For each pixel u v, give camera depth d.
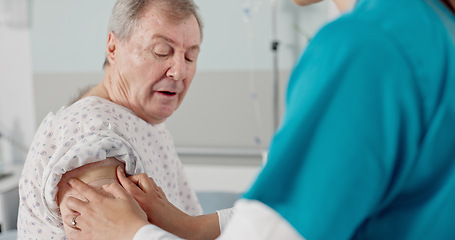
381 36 0.51
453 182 0.53
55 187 0.92
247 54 3.02
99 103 1.06
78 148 0.91
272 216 0.51
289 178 0.52
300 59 0.56
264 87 3.04
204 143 3.17
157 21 1.02
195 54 1.10
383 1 0.55
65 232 0.98
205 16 3.02
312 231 0.50
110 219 0.85
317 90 0.51
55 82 3.23
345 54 0.51
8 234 2.32
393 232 0.57
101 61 3.17
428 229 0.55
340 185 0.49
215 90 3.10
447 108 0.52
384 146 0.50
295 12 2.93
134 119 1.10
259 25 2.97
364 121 0.50
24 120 3.30
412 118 0.50
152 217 0.96
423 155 0.52
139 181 0.98
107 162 0.96
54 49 3.19
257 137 3.10
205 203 2.68
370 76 0.50
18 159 3.34
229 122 3.12
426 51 0.52
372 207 0.52
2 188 2.74
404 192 0.55
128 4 1.04
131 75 1.07
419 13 0.54
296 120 0.51
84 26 3.14
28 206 1.03
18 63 3.23
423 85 0.51
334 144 0.50
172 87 1.08
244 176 3.01
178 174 1.32
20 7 3.12
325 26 0.55
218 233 1.04
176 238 0.78
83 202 0.89
